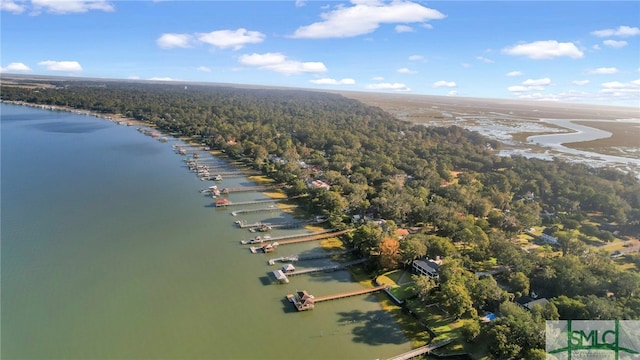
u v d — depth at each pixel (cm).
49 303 10100
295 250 13712
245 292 10994
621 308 8844
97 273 11631
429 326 9588
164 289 10975
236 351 8675
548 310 8950
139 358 8381
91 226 14938
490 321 9069
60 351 8481
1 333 8938
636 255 12962
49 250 12875
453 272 10738
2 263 11938
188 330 9312
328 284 11575
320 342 9062
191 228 15238
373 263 12531
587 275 10406
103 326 9331
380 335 9350
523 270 11181
